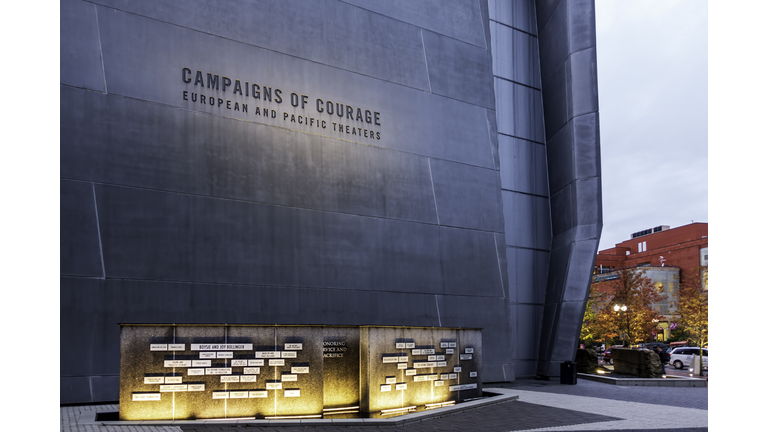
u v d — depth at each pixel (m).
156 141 14.80
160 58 15.22
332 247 17.20
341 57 18.70
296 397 11.18
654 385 21.06
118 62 14.58
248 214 15.88
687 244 105.31
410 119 19.95
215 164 15.59
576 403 14.74
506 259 21.30
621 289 70.00
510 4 25.58
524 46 25.64
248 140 16.27
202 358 10.55
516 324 23.31
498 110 24.31
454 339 14.02
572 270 22.27
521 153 24.66
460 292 19.77
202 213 15.15
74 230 13.30
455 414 12.63
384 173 18.88
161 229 14.48
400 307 18.20
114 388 13.28
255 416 10.80
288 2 17.89
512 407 13.82
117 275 13.70
